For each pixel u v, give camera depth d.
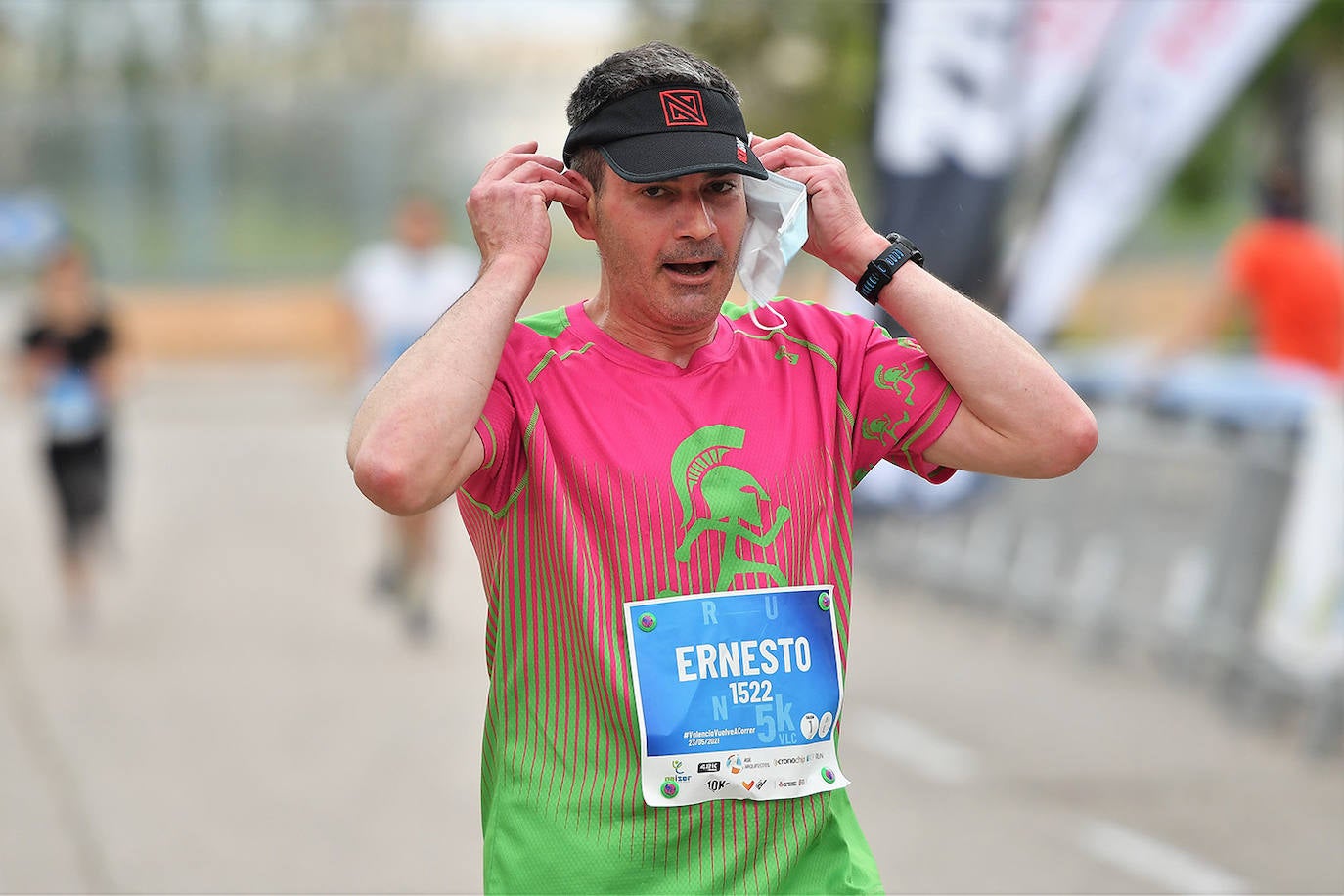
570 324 7.01
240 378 54.34
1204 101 22.39
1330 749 16.97
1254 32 22.25
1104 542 20.98
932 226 21.39
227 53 80.62
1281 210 21.00
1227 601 18.78
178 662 20.69
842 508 7.05
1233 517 18.73
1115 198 22.64
